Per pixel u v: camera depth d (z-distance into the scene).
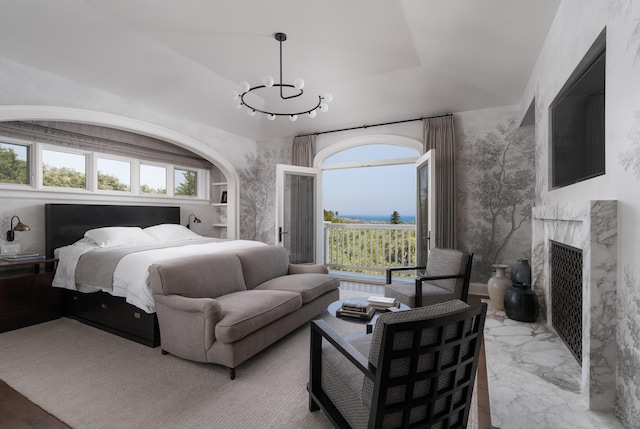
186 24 3.02
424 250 4.51
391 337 1.13
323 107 3.32
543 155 2.75
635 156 1.31
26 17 2.68
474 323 1.39
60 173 3.97
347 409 1.49
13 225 3.50
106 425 1.70
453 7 2.45
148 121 4.20
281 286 3.10
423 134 4.65
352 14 2.83
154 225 4.90
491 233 4.30
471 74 3.61
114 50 3.26
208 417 1.76
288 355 2.54
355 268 5.91
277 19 2.93
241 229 5.75
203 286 2.66
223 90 4.41
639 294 1.30
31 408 1.84
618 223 1.47
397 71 3.91
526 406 1.65
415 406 1.26
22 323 3.19
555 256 2.60
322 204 5.61
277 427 1.68
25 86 3.06
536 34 2.55
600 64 1.65
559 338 2.47
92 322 3.23
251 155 5.99
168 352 2.47
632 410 1.37
